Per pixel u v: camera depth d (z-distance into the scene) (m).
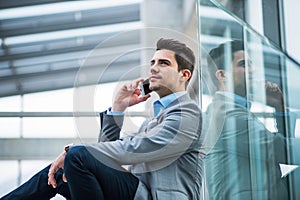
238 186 1.74
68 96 7.01
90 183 1.49
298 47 1.93
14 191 1.69
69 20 6.39
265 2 1.97
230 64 1.82
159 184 1.52
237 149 1.76
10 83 6.94
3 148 6.72
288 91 1.81
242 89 1.80
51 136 6.82
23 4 5.95
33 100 6.96
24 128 6.81
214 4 1.88
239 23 1.87
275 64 1.84
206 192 1.70
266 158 1.77
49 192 1.70
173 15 6.72
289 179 1.75
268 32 1.95
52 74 7.02
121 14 6.55
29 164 6.69
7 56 6.70
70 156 1.50
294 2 1.94
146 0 6.66
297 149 1.76
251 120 1.79
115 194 1.53
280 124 1.80
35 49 6.68
